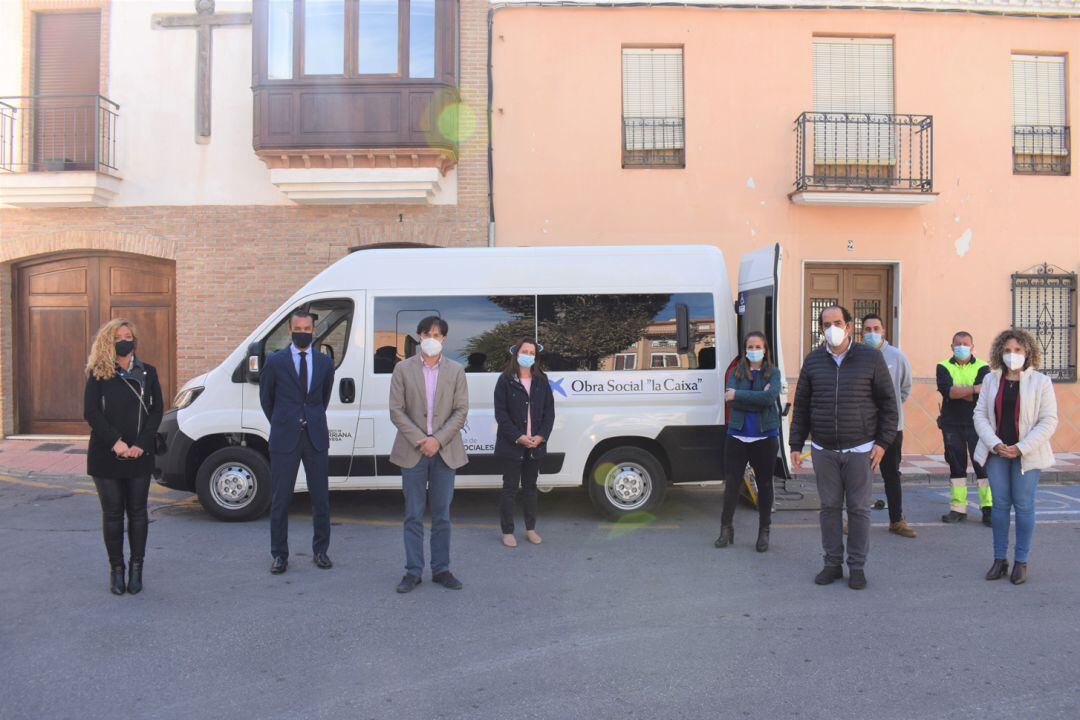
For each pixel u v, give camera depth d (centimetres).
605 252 709
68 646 417
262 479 692
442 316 700
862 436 522
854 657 405
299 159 1037
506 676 383
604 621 457
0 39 1115
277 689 368
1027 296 1123
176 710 347
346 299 704
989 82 1119
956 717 341
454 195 1082
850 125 1109
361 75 1028
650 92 1102
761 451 605
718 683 375
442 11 1034
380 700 357
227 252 1082
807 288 1115
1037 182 1125
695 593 508
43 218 1088
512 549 615
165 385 1109
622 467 704
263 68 1022
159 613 467
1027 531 529
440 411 521
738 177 1093
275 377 552
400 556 594
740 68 1094
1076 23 1126
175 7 1084
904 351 1102
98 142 1049
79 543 624
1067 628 446
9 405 1109
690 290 704
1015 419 535
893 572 557
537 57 1085
